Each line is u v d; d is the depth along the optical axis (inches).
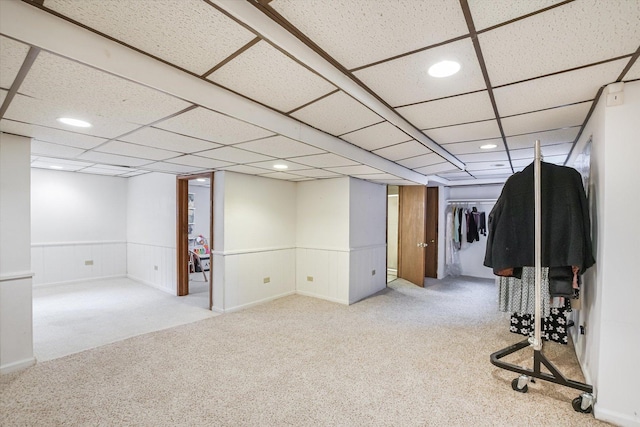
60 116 77.0
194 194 288.8
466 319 150.3
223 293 159.6
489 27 47.8
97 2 40.8
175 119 77.5
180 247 192.2
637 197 68.9
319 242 193.0
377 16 45.2
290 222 201.2
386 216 221.9
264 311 163.0
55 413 76.2
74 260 221.3
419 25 47.2
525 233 90.4
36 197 205.2
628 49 53.9
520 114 87.7
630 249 69.9
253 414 76.7
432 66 60.4
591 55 56.2
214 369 99.1
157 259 212.4
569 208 82.6
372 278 202.8
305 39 51.6
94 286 216.2
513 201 92.4
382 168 144.8
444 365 102.6
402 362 104.7
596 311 79.3
